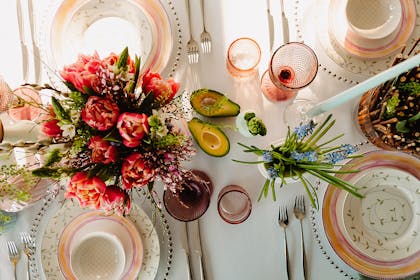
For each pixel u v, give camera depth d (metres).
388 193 0.86
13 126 0.72
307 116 0.81
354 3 0.83
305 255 0.89
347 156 0.74
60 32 0.85
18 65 0.91
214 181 0.89
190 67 0.89
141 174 0.63
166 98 0.66
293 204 0.89
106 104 0.61
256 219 0.90
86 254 0.86
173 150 0.67
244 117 0.80
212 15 0.90
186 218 0.82
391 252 0.85
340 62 0.85
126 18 0.86
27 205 0.85
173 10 0.89
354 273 0.89
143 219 0.88
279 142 0.84
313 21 0.88
